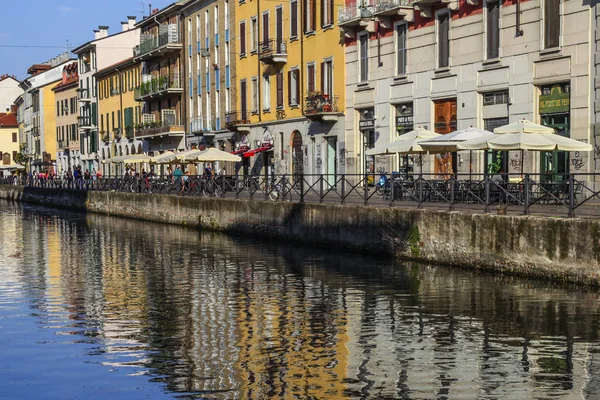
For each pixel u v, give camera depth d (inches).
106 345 495.5
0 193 3201.3
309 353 468.8
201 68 2288.4
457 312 580.1
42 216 1867.6
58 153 3846.0
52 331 538.0
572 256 657.6
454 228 783.1
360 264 842.8
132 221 1644.9
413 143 1072.8
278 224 1109.7
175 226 1471.5
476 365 439.5
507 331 518.3
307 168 1728.6
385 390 395.2
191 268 855.7
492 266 739.4
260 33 1916.8
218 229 1304.1
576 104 1055.6
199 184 1448.1
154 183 1692.9
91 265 898.1
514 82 1157.1
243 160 2027.6
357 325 544.1
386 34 1455.5
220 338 510.9
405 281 721.0
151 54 2564.0
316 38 1680.6
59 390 403.5
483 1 1208.8
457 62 1269.7
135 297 673.0
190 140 2381.9
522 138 888.3
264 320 566.3
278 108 1846.7
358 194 962.7
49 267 884.0
